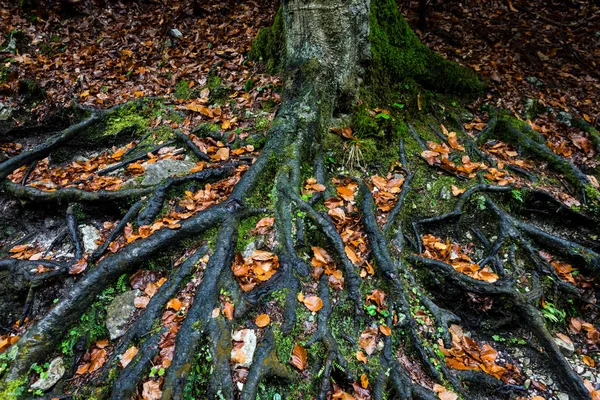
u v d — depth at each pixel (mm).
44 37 7426
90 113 5527
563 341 3527
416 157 4625
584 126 5609
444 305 3664
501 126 5387
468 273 3689
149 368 2734
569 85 6715
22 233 4348
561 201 4426
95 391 2732
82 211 4180
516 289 3643
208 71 6379
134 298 3279
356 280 3326
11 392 2773
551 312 3668
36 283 3574
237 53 6691
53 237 4145
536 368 3410
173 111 5445
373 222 3688
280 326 2961
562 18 8930
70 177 4688
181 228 3451
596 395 3143
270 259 3287
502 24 8531
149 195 4043
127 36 7676
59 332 3064
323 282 3293
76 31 7730
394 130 4789
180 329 2836
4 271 3781
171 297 3094
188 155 4711
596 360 3510
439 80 5559
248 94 5594
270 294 3111
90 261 3646
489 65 6680
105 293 3295
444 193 4277
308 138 4098
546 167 4938
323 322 3041
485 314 3633
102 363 2957
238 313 2953
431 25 8062
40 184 4430
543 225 4434
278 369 2766
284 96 4352
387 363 2992
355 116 4688
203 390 2693
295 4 4195
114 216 4180
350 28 4301
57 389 2871
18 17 7570
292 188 3713
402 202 4031
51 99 6020
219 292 3039
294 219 3572
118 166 4617
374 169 4406
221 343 2785
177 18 8203
